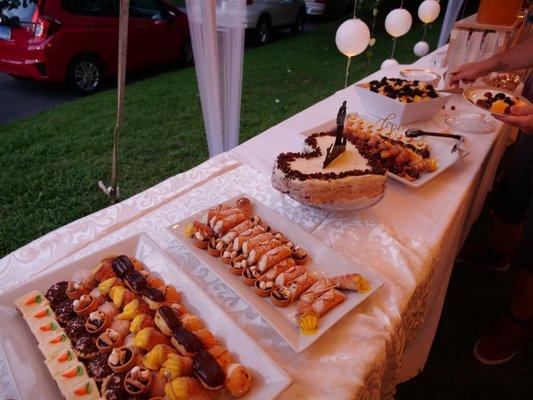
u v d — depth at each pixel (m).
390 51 6.43
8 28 3.78
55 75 3.97
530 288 1.42
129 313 0.77
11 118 3.86
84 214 2.47
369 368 0.73
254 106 4.29
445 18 3.76
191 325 0.75
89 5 4.05
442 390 1.50
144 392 0.66
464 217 1.47
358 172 1.05
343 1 8.22
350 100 1.93
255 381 0.67
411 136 1.48
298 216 1.12
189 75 5.07
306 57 6.16
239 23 1.74
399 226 1.09
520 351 1.65
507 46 1.97
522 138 1.60
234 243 0.92
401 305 0.86
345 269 0.90
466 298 1.90
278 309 0.81
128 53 4.46
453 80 1.82
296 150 1.40
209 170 1.31
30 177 2.84
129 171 2.96
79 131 3.54
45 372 0.70
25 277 0.90
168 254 0.98
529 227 1.36
